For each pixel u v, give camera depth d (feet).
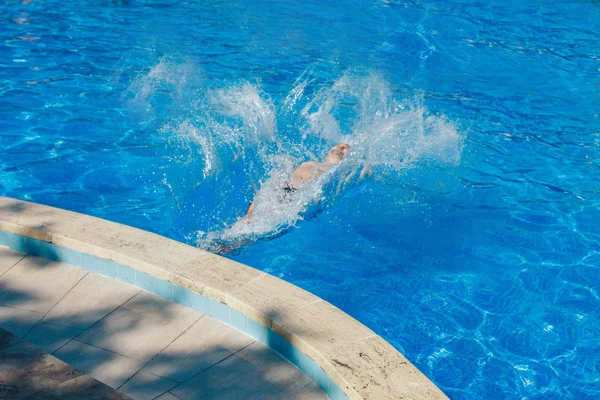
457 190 22.13
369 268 18.01
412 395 10.55
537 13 42.50
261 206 20.25
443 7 43.27
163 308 13.71
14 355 11.28
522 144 25.62
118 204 20.45
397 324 15.93
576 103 29.63
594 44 37.32
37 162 22.62
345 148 22.81
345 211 20.45
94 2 41.34
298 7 42.32
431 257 18.61
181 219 19.81
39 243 15.23
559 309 16.61
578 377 14.40
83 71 30.53
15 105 26.73
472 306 16.62
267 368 12.11
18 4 40.14
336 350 11.59
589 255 18.88
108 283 14.48
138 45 34.24
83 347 12.54
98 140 24.30
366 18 40.60
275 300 12.99
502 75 32.68
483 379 14.28
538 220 20.61
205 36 36.22
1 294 13.99
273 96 28.68
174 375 11.91
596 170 23.86
